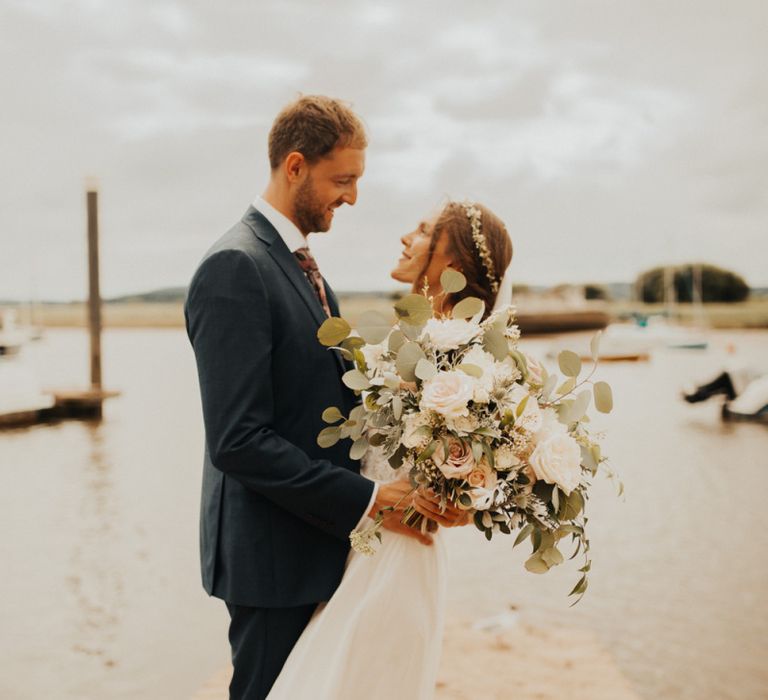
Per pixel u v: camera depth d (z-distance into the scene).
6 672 4.46
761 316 39.50
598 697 2.90
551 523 1.57
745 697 4.11
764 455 11.45
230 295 1.59
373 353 1.62
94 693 4.26
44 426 13.77
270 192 1.77
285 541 1.67
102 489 9.23
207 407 1.58
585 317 39.41
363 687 1.65
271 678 1.68
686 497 9.08
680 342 28.84
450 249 1.91
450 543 7.21
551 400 1.64
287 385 1.66
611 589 5.92
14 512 8.12
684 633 4.97
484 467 1.53
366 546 1.53
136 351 31.50
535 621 5.19
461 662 3.24
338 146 1.72
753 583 5.99
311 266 1.80
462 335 1.62
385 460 1.77
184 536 7.33
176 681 4.39
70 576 6.12
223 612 5.51
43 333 36.72
